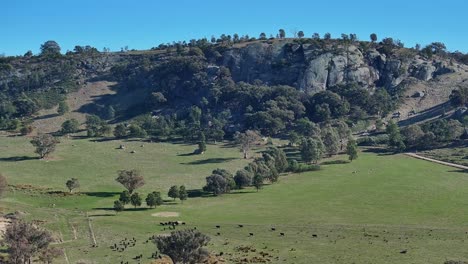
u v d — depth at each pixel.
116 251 84.31
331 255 80.62
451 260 73.38
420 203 119.12
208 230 98.62
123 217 110.56
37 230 75.56
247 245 87.69
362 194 131.00
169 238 71.25
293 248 85.12
